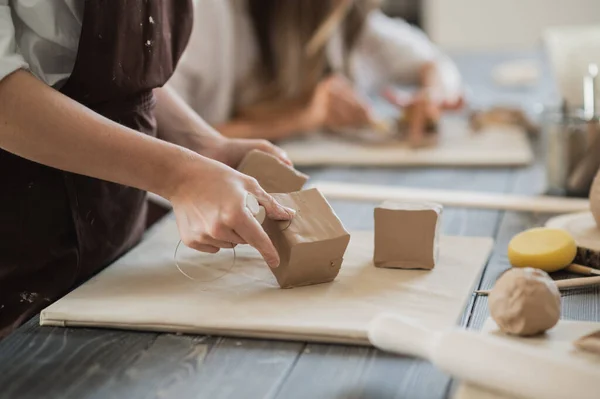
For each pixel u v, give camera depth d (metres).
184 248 1.21
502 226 1.32
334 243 1.02
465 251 1.16
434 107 1.91
